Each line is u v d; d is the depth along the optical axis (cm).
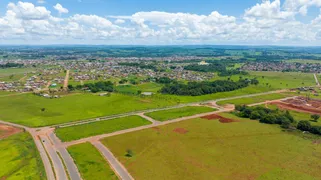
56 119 15925
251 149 11662
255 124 15412
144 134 13538
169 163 10238
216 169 9769
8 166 9731
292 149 11688
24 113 17112
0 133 13450
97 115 17075
